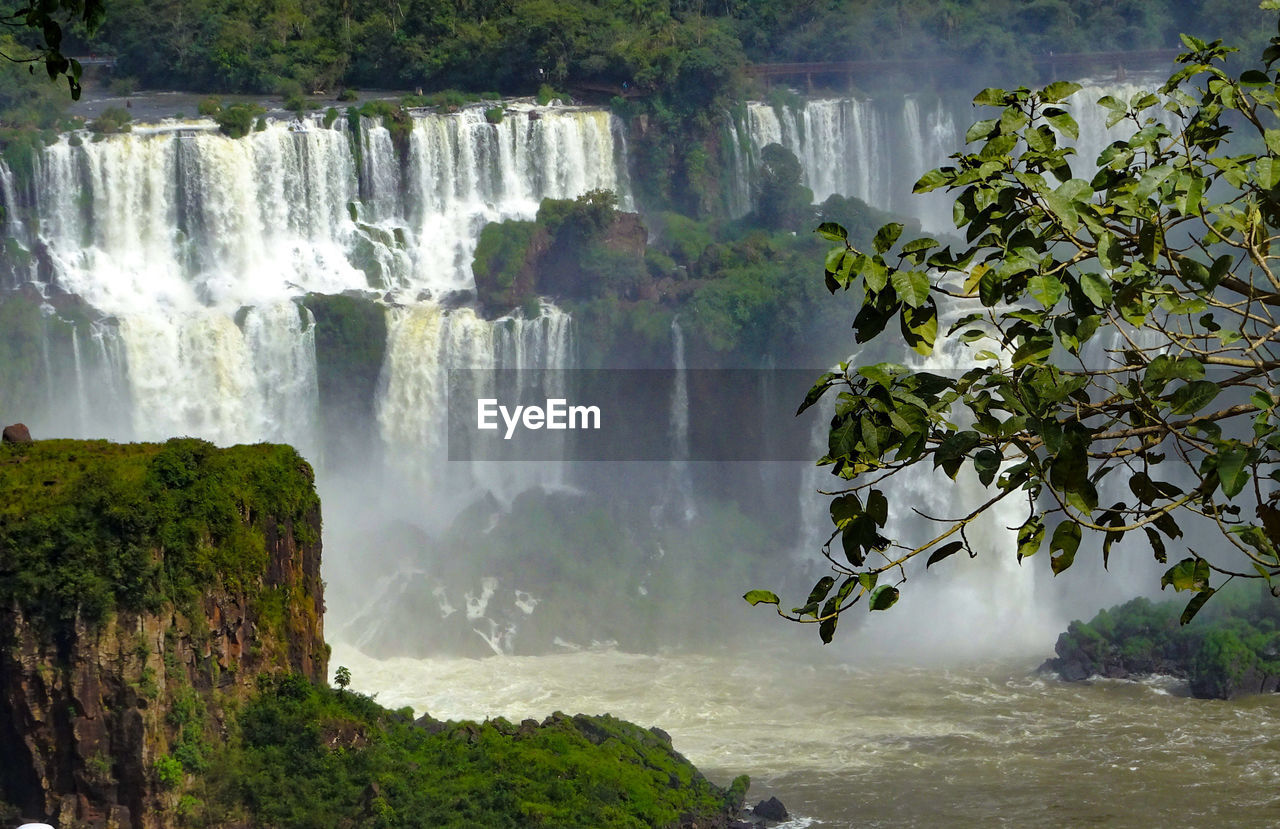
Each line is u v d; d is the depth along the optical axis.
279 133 83.81
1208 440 10.59
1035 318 10.83
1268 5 12.80
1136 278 11.14
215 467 36.59
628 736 46.47
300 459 39.34
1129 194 11.84
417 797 37.41
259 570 37.09
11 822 34.53
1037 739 53.56
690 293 80.44
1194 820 45.09
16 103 83.25
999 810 46.31
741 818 45.47
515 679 64.56
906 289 11.03
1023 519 75.75
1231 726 53.94
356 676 65.12
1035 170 12.30
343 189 85.12
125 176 79.81
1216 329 11.66
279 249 83.19
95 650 34.12
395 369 79.12
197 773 35.19
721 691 62.06
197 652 35.62
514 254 81.12
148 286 79.25
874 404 11.02
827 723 56.81
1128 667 60.66
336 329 77.81
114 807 34.47
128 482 35.03
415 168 86.75
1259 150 83.62
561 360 79.94
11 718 34.34
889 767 50.94
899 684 62.19
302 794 36.00
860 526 10.98
